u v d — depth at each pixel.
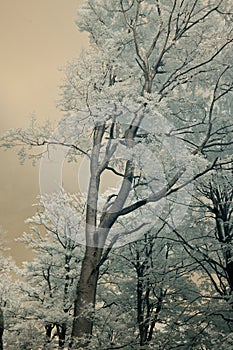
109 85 7.90
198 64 8.37
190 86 8.91
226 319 7.76
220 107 9.41
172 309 8.33
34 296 8.15
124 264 8.73
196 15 8.64
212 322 8.05
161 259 8.58
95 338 6.90
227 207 8.71
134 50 8.94
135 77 8.49
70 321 7.05
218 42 8.15
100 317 7.30
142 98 6.93
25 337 7.42
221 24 8.58
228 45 8.49
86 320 6.88
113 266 8.77
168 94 8.52
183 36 8.38
